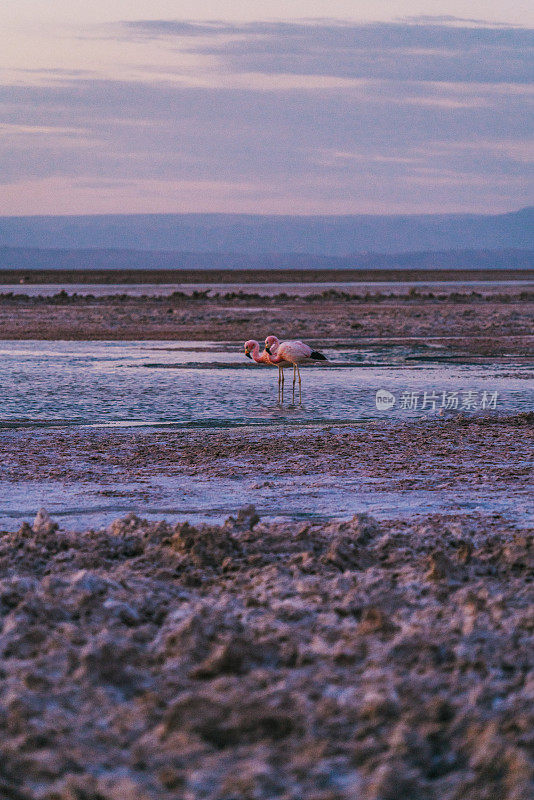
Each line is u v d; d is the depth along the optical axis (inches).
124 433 1908.2
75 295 7445.9
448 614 773.3
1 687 639.1
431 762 550.0
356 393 2527.1
